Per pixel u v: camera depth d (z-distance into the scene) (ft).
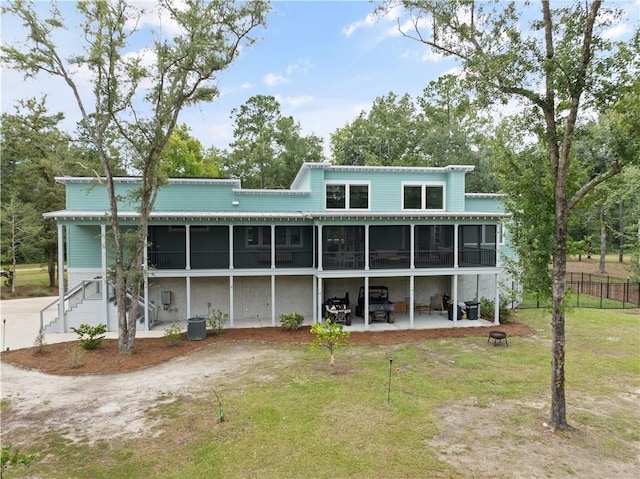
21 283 98.89
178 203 60.90
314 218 53.01
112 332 51.42
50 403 29.53
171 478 20.08
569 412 27.89
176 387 32.58
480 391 31.65
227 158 141.18
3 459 15.17
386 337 48.85
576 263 137.49
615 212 124.77
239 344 45.96
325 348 44.19
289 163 137.80
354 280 62.08
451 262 58.59
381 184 65.10
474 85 27.84
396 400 29.71
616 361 39.27
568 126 25.05
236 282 58.80
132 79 40.42
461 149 108.99
